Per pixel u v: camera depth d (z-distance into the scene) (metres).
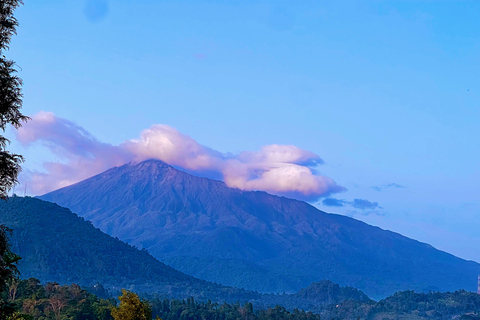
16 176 34.78
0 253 34.19
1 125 34.75
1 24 34.56
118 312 102.69
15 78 34.69
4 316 35.97
